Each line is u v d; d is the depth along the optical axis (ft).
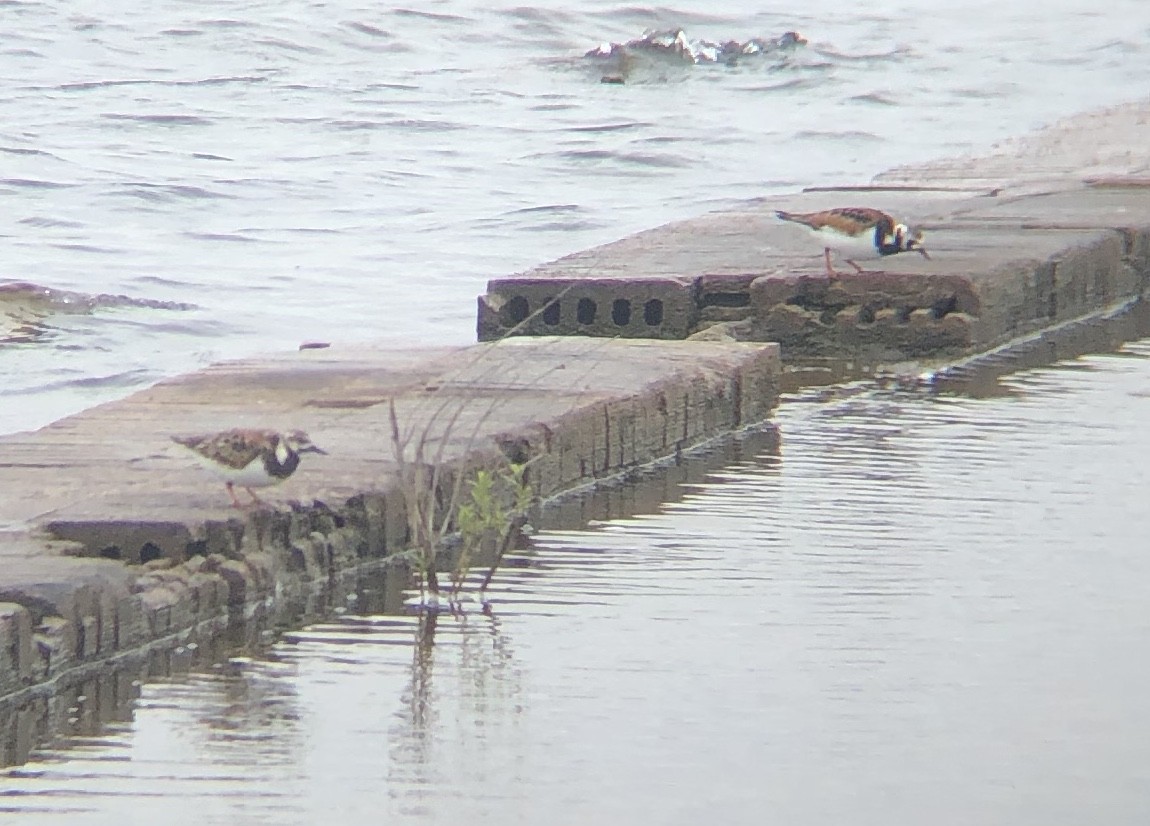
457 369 52.01
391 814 28.45
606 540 42.24
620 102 144.66
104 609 34.63
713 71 160.35
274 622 37.06
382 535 40.88
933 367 61.46
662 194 106.63
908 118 139.95
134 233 92.79
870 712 32.27
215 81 148.87
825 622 36.65
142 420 46.19
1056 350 64.39
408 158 117.60
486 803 28.81
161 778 29.68
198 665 34.65
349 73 155.94
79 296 74.69
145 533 36.78
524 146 122.93
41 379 64.64
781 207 79.41
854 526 43.09
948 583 38.91
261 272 84.12
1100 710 32.32
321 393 49.14
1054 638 35.73
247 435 38.24
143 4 181.88
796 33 172.55
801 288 63.62
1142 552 40.93
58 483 40.24
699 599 38.11
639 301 62.95
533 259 88.17
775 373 55.11
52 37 165.17
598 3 191.42
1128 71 165.48
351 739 31.22
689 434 51.24
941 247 69.00
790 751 30.68
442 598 38.37
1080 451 49.88
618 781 29.60
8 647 32.48
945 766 30.14
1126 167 92.17
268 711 32.42
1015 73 163.22
